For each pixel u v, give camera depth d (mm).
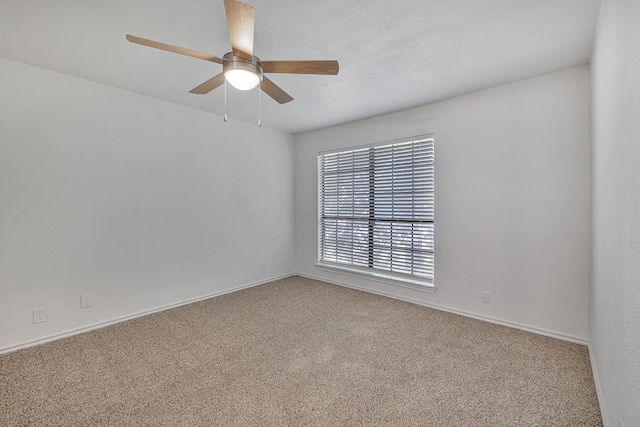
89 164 2619
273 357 2203
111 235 2760
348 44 1985
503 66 2320
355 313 3070
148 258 3018
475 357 2186
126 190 2850
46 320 2410
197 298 3430
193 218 3381
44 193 2391
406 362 2127
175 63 2283
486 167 2797
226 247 3713
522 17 1698
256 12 1637
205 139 3469
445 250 3088
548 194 2486
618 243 1248
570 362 2096
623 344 1149
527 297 2605
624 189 1146
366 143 3727
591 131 2154
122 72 2443
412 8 1616
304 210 4512
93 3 1578
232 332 2627
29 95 2309
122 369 2033
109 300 2758
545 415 1592
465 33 1862
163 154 3111
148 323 2807
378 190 3682
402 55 2135
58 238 2463
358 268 3918
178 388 1830
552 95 2445
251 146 3980
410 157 3369
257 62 1708
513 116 2635
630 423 1040
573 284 2383
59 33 1870
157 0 1556
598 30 1717
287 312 3105
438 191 3117
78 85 2549
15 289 2271
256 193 4055
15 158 2260
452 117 2998
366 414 1607
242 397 1748
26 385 1844
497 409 1640
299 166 4559
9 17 1695
